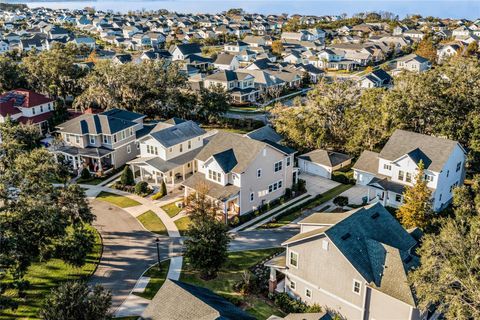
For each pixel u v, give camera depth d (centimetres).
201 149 5522
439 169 4488
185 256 3656
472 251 2509
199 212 4009
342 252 2881
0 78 8500
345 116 6331
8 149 4450
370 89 6706
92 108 8575
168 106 8050
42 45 16350
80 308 2516
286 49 16025
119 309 3180
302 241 3100
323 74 12188
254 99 9975
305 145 6384
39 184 3669
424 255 2617
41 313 2542
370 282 2814
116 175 5847
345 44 15488
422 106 5834
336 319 2791
